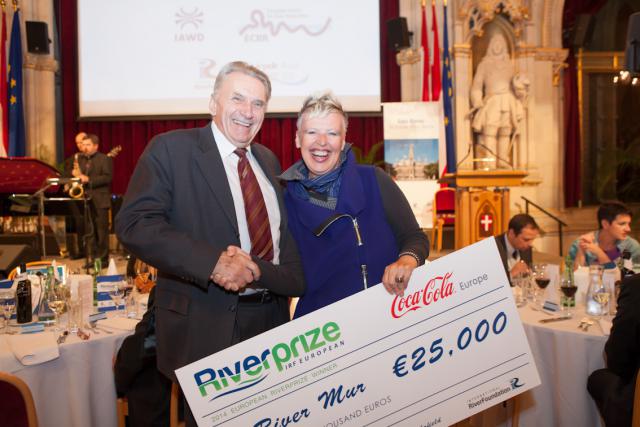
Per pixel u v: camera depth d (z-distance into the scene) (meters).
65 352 2.50
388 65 9.90
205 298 1.82
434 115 8.86
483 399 1.74
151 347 2.27
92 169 7.49
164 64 9.67
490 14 9.26
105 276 3.10
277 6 9.60
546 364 2.71
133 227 1.72
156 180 1.79
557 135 10.00
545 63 9.76
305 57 9.62
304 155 1.99
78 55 9.70
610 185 10.44
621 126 10.59
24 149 9.43
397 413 1.69
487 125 9.31
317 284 1.99
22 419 2.08
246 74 1.86
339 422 1.66
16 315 2.80
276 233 1.96
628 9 10.55
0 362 2.36
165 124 10.02
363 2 9.57
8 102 9.41
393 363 1.68
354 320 1.66
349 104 9.67
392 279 1.67
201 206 1.83
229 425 1.58
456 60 9.41
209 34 9.62
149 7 9.62
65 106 10.06
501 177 6.93
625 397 2.24
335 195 2.02
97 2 9.65
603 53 10.45
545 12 9.67
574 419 2.59
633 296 2.24
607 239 4.02
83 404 2.52
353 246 1.97
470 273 1.73
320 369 1.64
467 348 1.72
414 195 8.77
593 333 2.58
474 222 6.94
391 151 8.87
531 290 3.29
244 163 1.93
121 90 9.73
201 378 1.56
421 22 9.59
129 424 2.80
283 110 9.66
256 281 1.79
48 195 6.88
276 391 1.61
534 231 3.75
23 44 9.64
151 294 2.25
